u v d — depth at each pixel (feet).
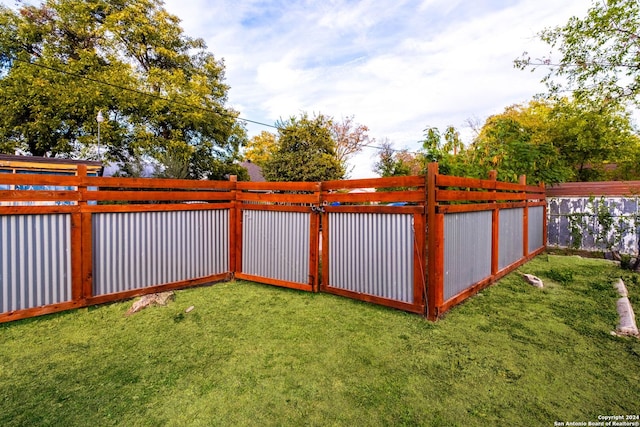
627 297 13.58
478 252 14.66
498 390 7.16
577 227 26.22
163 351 9.07
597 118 31.27
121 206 13.04
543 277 17.22
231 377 7.75
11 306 10.81
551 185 27.55
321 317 11.68
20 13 45.03
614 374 7.77
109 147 47.14
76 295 12.07
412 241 11.80
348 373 7.92
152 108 45.42
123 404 6.70
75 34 46.98
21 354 8.84
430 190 11.18
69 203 14.98
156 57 53.67
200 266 15.61
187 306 12.78
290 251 15.21
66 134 46.52
